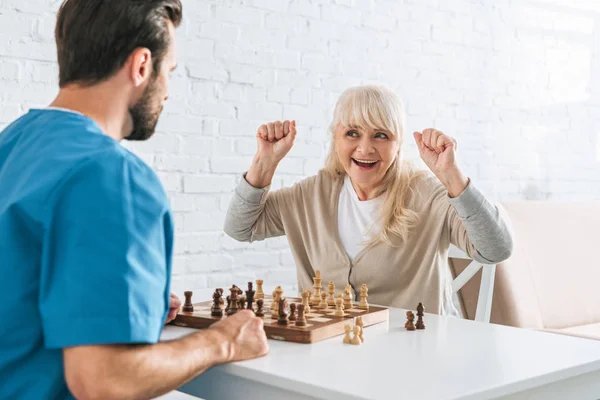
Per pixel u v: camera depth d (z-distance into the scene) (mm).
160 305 1116
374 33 3270
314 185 2256
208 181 2846
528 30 3812
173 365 1145
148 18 1216
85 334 1031
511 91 3764
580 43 4027
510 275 2832
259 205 2211
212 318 1629
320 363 1337
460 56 3559
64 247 1063
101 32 1197
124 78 1224
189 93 2781
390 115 2072
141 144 2678
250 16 2916
